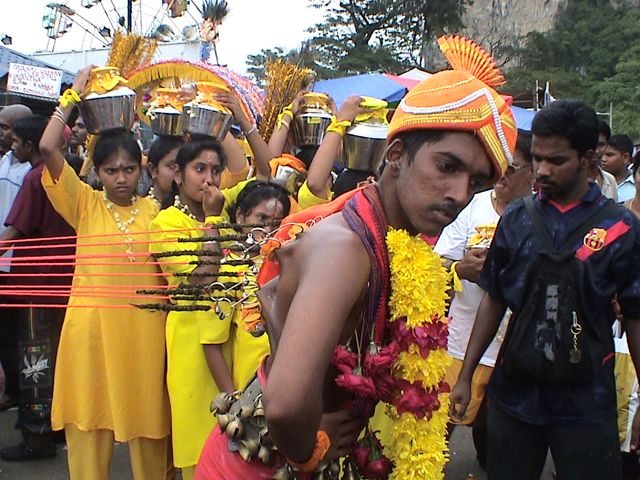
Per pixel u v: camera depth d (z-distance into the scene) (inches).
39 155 184.4
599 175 210.7
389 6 1403.8
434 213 61.4
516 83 1519.4
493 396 110.6
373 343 63.6
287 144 177.9
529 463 108.3
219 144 134.7
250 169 173.9
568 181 102.8
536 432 106.7
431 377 64.2
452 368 144.3
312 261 59.1
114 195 136.6
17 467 171.8
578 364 100.8
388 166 64.2
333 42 1349.7
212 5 245.1
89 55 679.7
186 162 130.3
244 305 89.7
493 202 143.7
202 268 113.5
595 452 103.2
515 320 106.6
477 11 1911.9
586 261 101.3
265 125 177.6
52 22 693.9
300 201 143.9
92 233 134.6
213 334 119.0
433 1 1393.9
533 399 104.7
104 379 131.6
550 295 102.3
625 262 101.7
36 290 164.2
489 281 112.6
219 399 74.4
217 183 132.6
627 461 153.9
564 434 103.3
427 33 1411.2
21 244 168.1
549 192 104.3
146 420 131.8
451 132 60.7
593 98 1502.2
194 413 123.4
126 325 130.0
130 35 175.8
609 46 1635.1
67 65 687.1
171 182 148.9
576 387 102.8
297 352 53.0
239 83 180.1
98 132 137.0
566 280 101.7
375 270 61.8
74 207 136.1
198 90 146.8
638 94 1408.7
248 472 71.7
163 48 455.5
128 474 170.2
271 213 124.3
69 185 133.8
